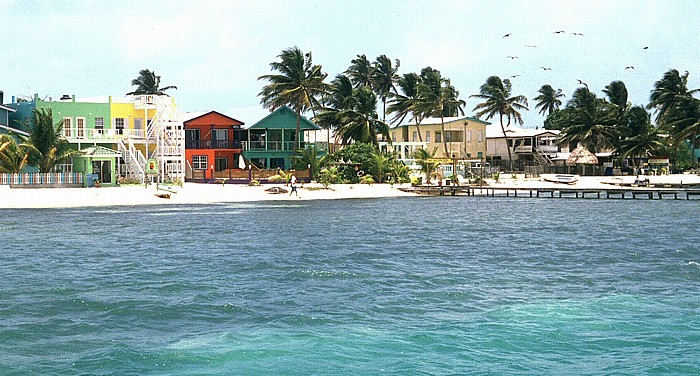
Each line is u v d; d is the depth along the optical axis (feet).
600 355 57.57
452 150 385.09
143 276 91.04
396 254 112.47
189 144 292.61
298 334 63.46
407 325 66.59
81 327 65.46
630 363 55.67
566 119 406.41
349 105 316.81
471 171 359.05
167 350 58.65
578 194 280.92
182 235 137.49
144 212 189.88
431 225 161.17
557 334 63.36
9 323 66.44
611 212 201.98
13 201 202.69
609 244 125.90
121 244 123.13
